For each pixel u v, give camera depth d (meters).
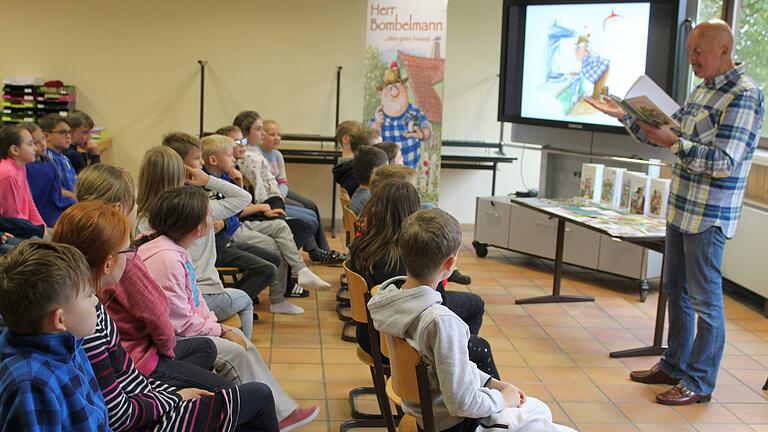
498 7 6.98
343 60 7.02
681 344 3.59
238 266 4.05
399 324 2.05
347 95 7.09
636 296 5.17
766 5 5.05
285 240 4.55
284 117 7.10
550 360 3.95
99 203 2.08
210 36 6.93
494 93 7.11
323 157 6.85
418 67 6.35
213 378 2.45
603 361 3.95
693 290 3.41
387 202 2.91
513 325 4.49
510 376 3.72
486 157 6.70
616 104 3.77
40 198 4.62
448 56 7.03
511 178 7.28
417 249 2.07
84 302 1.66
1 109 6.84
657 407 3.42
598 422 3.25
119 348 2.03
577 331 4.41
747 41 5.28
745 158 3.28
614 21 5.26
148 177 3.20
